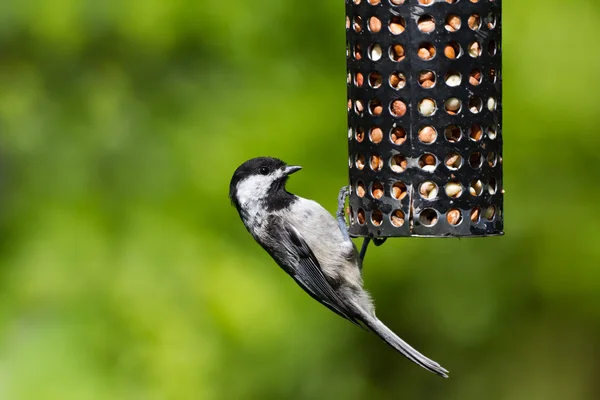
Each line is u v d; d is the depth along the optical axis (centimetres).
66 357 1291
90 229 1391
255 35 1429
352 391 1449
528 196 1391
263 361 1345
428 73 864
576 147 1361
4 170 1481
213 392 1325
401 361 1492
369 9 874
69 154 1474
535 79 1345
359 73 888
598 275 1397
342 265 940
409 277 1410
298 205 970
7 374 1277
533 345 1481
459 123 866
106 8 1440
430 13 858
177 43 1450
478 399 1511
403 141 870
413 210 870
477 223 877
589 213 1387
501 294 1434
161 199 1397
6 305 1342
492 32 879
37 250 1380
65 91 1506
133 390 1300
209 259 1350
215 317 1331
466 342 1481
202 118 1424
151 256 1360
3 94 1512
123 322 1325
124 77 1491
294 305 1350
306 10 1418
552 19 1345
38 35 1464
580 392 1494
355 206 910
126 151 1450
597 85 1338
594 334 1462
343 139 1361
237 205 995
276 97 1402
